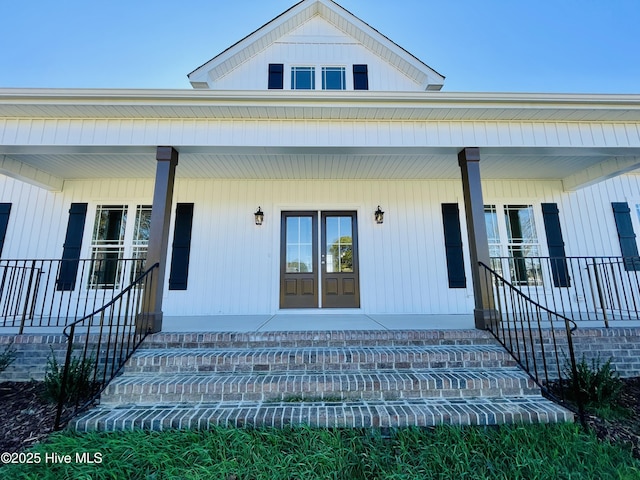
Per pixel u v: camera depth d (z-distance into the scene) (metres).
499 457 2.12
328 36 6.92
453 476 1.95
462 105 3.76
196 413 2.50
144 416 2.46
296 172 5.67
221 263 5.83
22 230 5.75
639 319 4.59
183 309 5.64
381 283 5.88
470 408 2.55
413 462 2.09
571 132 4.02
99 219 5.90
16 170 4.95
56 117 3.84
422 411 2.49
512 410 2.51
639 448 2.33
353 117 3.94
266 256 5.90
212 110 3.79
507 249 5.97
